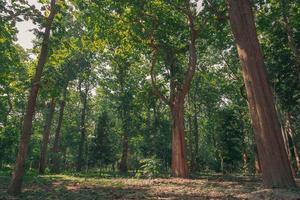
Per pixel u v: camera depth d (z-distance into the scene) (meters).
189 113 45.50
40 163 34.50
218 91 47.56
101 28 27.53
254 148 43.97
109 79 44.12
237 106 46.03
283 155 14.46
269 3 25.53
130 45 30.08
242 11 15.98
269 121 14.65
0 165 35.38
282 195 12.20
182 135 27.41
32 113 14.30
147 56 34.28
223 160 45.00
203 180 23.98
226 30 29.97
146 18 26.95
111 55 38.78
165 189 17.17
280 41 29.39
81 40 29.44
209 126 51.62
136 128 43.50
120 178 26.61
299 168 36.06
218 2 25.59
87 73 42.09
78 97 54.03
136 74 42.84
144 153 44.84
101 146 38.56
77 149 57.12
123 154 41.09
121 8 26.11
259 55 15.48
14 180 13.78
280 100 32.72
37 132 52.56
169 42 28.45
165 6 27.27
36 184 19.53
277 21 27.41
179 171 26.81
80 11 27.09
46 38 14.66
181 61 33.59
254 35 15.75
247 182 22.25
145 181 22.62
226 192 15.56
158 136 43.44
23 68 29.75
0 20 14.10
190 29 27.31
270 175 14.26
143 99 38.75
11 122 36.50
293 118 40.88
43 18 14.47
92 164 40.28
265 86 15.09
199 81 46.16
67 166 62.88
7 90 31.09
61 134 57.91
